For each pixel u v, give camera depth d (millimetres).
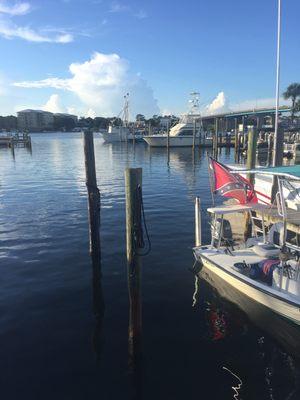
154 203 23438
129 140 100250
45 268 12930
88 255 14109
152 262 13469
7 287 11508
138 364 8133
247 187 13641
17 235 16641
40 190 28750
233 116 104125
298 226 13359
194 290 11406
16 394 7285
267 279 10500
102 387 7473
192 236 16344
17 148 87375
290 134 68500
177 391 7387
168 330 9414
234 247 13086
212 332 9336
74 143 112438
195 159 56219
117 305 10453
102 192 28094
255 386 7562
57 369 7949
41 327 9406
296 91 90375
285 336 9234
